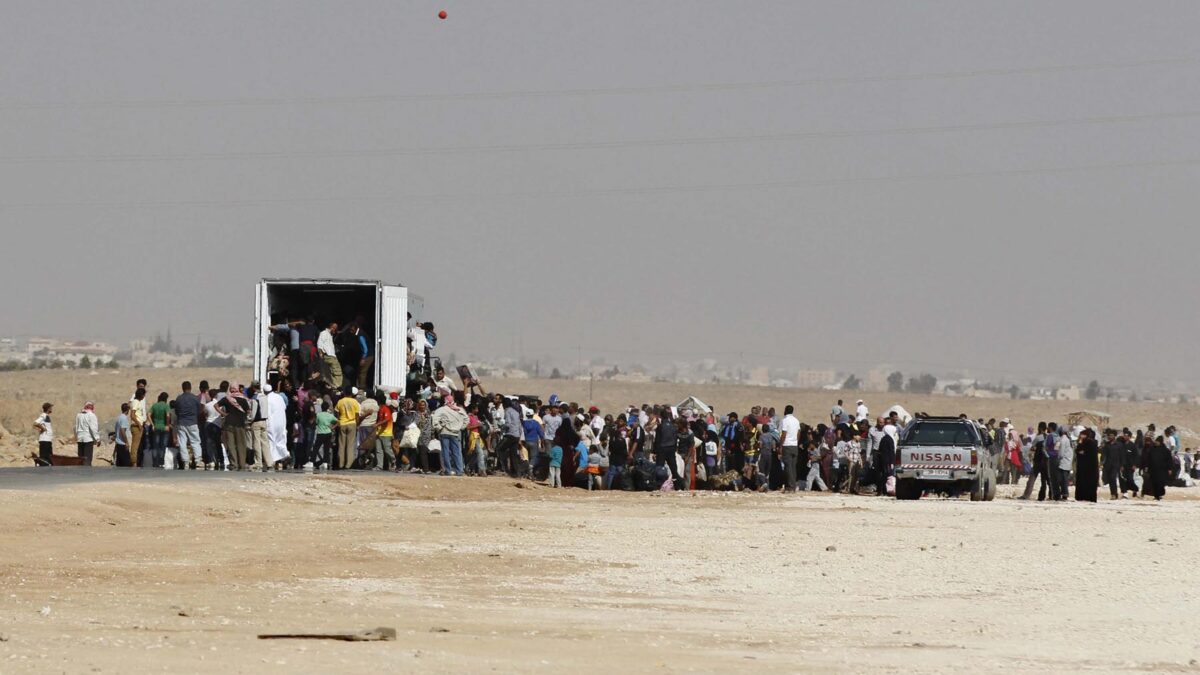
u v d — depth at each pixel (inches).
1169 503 4813.0
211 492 3363.7
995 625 1738.4
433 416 4512.8
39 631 1455.5
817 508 3937.0
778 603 1951.3
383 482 4018.2
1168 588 2138.3
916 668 1389.0
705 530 3090.6
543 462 4763.8
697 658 1416.1
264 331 4731.8
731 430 4975.4
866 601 1977.1
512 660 1341.0
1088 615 1838.1
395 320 4813.0
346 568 2251.5
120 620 1589.6
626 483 4736.7
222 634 1471.5
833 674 1333.7
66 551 2351.1
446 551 2524.6
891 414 5088.6
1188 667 1421.0
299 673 1198.3
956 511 3905.0
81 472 3934.5
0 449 6496.1
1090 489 4785.9
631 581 2174.0
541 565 2358.5
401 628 1585.9
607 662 1360.7
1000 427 6127.0
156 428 4426.7
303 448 4579.2
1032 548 2773.1
